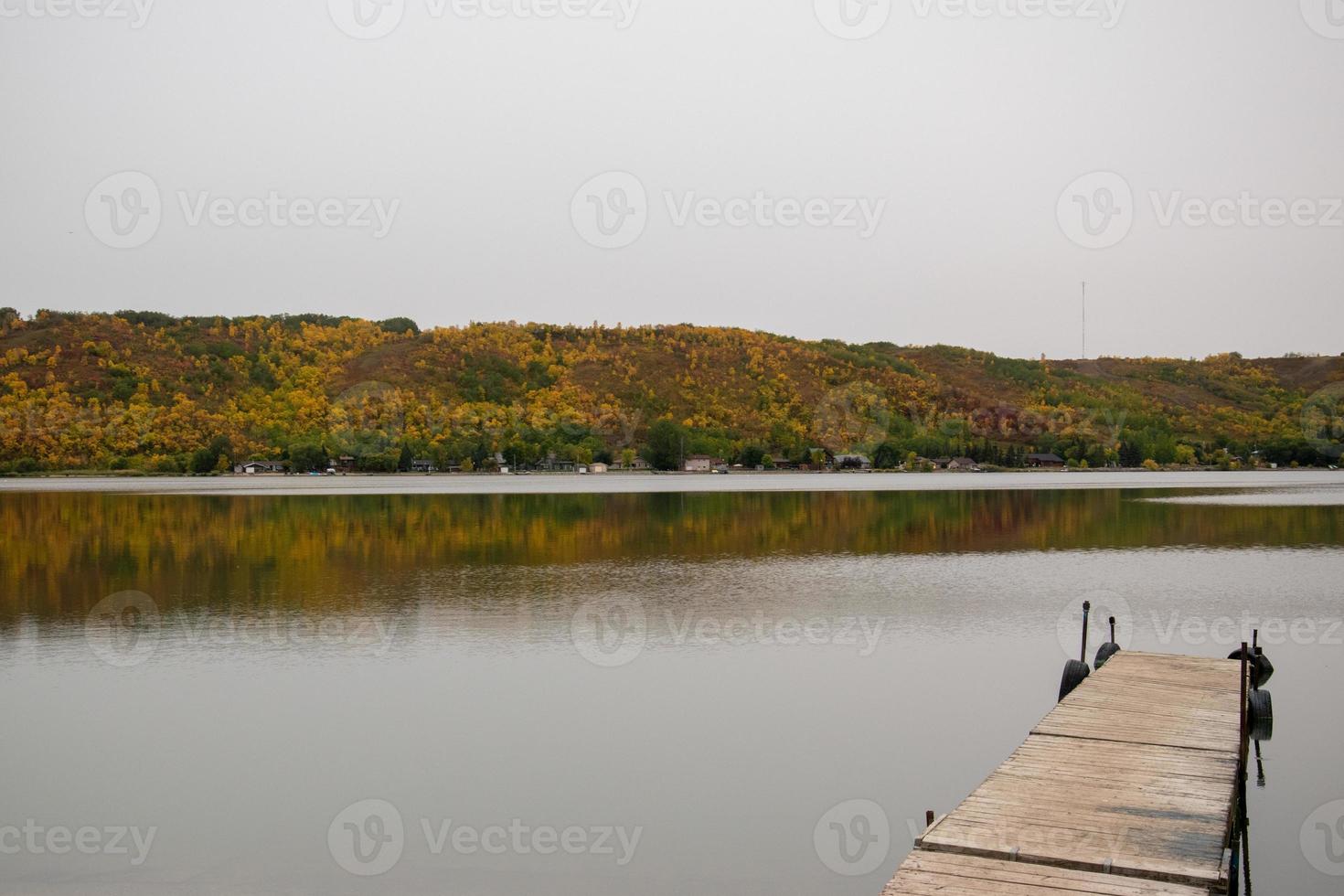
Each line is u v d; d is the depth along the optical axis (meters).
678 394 182.62
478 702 19.98
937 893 8.64
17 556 43.16
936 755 16.88
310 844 13.70
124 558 42.53
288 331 180.00
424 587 34.12
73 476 132.75
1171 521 59.94
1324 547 45.75
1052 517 64.00
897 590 33.22
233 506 74.19
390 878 12.70
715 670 22.33
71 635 26.23
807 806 14.81
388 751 17.20
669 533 53.94
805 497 86.19
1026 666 22.62
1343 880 12.57
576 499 83.38
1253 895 12.14
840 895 12.17
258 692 20.77
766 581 35.44
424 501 80.44
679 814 14.59
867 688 20.73
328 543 48.38
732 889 12.37
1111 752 13.02
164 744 17.61
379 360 177.00
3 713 19.39
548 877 12.71
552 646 24.69
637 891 12.31
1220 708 15.41
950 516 65.31
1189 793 11.28
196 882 12.69
